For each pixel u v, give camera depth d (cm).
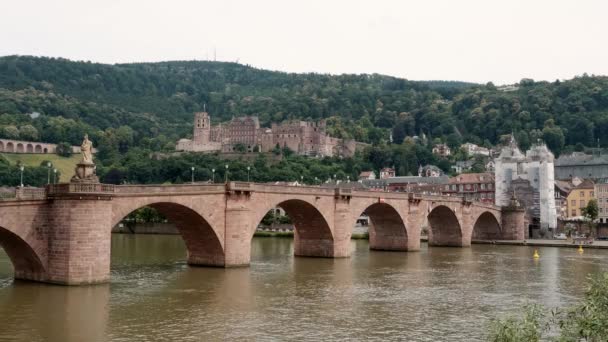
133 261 10512
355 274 9175
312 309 6300
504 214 17412
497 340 3403
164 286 7575
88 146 7169
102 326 5372
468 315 6081
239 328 5378
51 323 5425
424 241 17625
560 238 18288
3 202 6681
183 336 5066
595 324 3161
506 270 9969
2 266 9425
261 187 9725
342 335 5175
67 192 6944
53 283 7075
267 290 7456
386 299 6962
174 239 17100
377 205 12538
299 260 11075
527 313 3756
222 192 9200
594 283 3447
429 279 8731
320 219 11244
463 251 13975
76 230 6969
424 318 5912
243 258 9569
